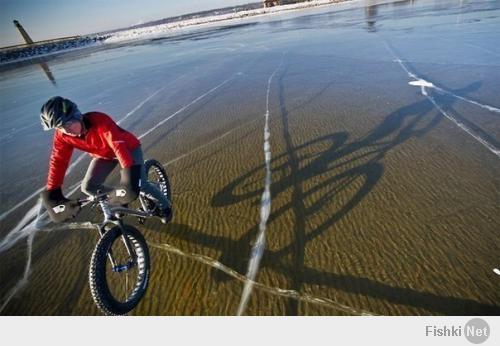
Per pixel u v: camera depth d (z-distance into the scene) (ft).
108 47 116.16
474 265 10.34
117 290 11.12
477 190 13.67
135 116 30.12
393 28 55.57
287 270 11.10
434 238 11.55
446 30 46.68
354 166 16.75
